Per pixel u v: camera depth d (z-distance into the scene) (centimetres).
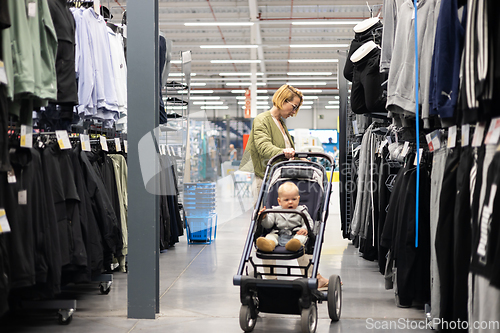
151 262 298
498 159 170
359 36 388
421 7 265
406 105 269
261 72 1923
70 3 385
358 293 360
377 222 443
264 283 256
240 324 262
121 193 418
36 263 269
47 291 277
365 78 355
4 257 232
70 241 297
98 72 360
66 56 294
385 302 334
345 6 1276
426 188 301
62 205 294
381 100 348
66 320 287
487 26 174
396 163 406
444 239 223
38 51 255
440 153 256
